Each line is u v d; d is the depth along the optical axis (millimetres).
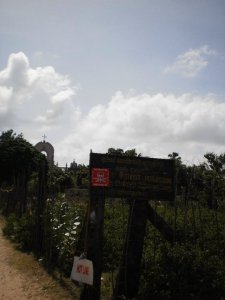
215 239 6051
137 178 4590
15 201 12414
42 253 7129
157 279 4488
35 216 7637
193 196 8719
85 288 4484
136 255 4621
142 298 4465
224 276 4426
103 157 4520
